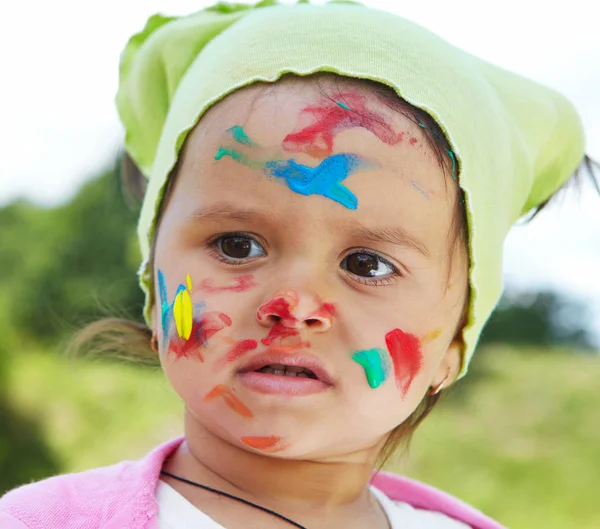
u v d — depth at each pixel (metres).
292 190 1.21
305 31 1.34
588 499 4.64
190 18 1.65
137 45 1.73
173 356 1.27
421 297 1.27
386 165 1.24
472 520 1.63
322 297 1.21
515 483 4.79
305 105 1.26
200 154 1.29
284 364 1.20
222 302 1.23
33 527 1.19
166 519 1.23
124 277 5.95
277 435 1.19
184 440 1.42
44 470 4.29
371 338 1.23
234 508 1.26
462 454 5.09
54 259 6.11
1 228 6.45
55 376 5.05
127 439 4.68
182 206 1.30
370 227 1.22
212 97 1.31
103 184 6.46
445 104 1.33
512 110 1.58
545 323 7.66
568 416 5.72
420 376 1.29
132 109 1.73
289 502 1.29
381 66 1.31
